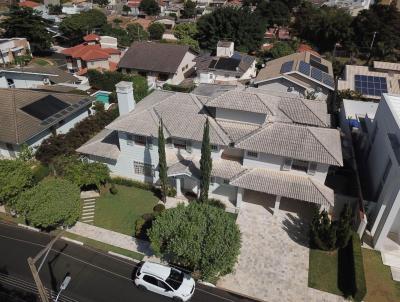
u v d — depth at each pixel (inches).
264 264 1153.4
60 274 1134.4
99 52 2938.0
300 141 1284.4
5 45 3065.9
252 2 5374.0
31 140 1674.5
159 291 1059.9
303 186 1270.9
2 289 1079.6
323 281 1097.4
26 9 3383.4
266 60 3292.3
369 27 3533.5
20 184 1334.9
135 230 1284.4
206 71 2770.7
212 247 974.4
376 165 1358.3
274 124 1347.2
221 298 1055.0
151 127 1416.1
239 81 2701.8
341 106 2057.1
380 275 1105.4
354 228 1250.0
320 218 1196.5
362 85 2316.7
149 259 1190.9
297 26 4229.8
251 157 1336.1
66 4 5767.7
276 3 4429.1
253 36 3619.6
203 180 1278.3
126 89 1494.8
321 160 1223.5
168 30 4306.1
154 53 2910.9
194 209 1093.8
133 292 1079.6
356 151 1665.8
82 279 1118.4
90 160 1606.8
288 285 1085.8
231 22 3599.9
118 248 1234.6
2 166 1343.5
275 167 1328.7
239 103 1371.8
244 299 1050.7
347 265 1148.5
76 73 2876.5
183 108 1478.8
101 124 1942.7
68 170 1433.3
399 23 3531.0
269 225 1309.1
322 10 4333.2
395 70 2402.8
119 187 1552.7
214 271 980.6
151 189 1525.6
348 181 1416.1
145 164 1510.8
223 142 1331.2
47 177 1571.1
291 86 2290.8
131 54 2935.5
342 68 2997.0
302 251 1202.6
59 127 1859.0
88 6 5767.7
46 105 1841.8
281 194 1250.0
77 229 1317.7
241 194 1354.6
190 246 992.2
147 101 1620.3
